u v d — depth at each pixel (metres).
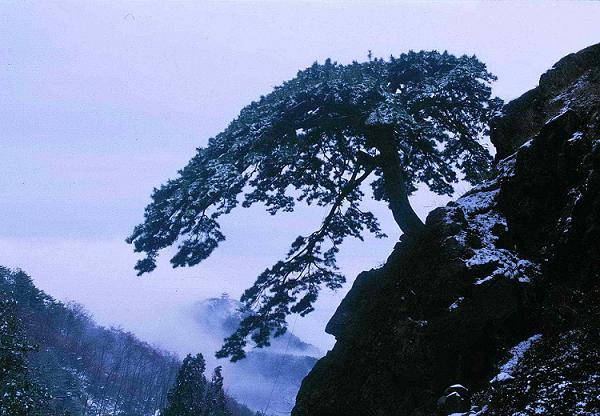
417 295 11.12
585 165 9.30
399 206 18.19
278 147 17.33
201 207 16.39
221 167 16.09
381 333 11.71
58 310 176.62
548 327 8.09
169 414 48.50
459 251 10.62
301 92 17.17
